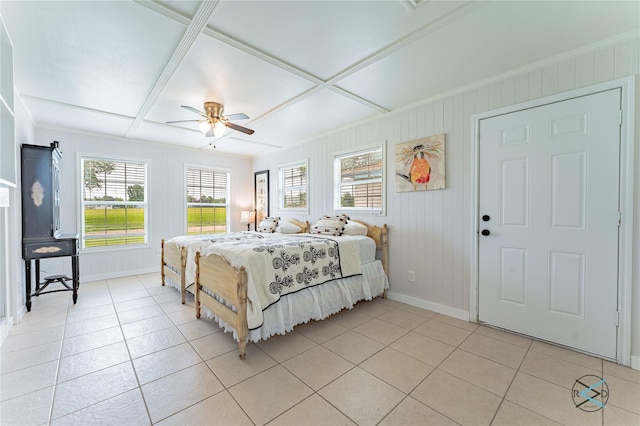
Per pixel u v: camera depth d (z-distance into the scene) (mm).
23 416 1493
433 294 3100
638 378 1856
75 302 3287
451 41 2049
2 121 2268
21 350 2184
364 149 3781
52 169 3164
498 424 1466
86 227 4309
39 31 1896
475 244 2766
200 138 4645
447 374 1911
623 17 1807
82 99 3023
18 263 2826
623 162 2020
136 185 4785
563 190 2273
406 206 3334
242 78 2568
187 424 1455
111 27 1856
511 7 1702
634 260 1989
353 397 1675
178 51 2125
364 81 2670
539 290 2398
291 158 5102
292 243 2783
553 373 1920
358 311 3104
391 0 1633
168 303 3299
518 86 2479
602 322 2109
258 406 1591
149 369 1945
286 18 1783
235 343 2344
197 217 5469
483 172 2709
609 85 2057
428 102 3090
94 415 1510
